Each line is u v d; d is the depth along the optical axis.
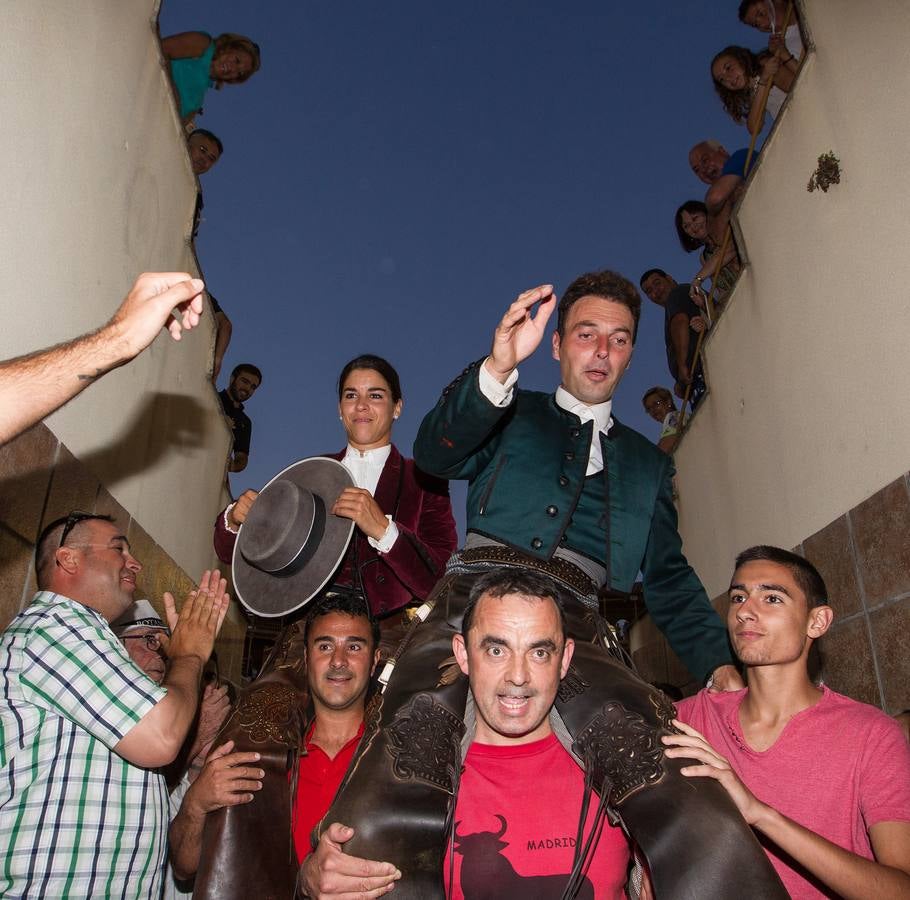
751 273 5.29
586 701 2.02
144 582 4.72
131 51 4.16
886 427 3.67
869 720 2.46
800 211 4.52
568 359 2.44
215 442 6.45
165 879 3.09
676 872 1.72
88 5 3.63
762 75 5.53
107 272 3.91
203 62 5.74
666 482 2.58
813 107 4.36
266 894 2.47
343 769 3.04
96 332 1.80
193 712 2.59
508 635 2.05
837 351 4.11
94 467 3.89
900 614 3.56
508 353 2.11
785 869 2.42
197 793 2.59
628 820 1.83
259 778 2.60
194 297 1.94
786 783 2.44
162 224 4.81
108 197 3.91
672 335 7.27
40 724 2.41
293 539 3.12
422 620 2.23
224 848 2.50
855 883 2.05
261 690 2.92
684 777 1.83
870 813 2.31
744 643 2.58
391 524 3.16
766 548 2.72
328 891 1.74
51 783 2.36
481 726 2.24
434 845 1.80
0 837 2.30
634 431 2.57
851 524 3.96
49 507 3.37
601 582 2.35
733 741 2.59
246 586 3.25
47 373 1.71
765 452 5.08
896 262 3.56
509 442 2.38
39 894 2.28
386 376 3.64
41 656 2.46
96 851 2.36
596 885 2.08
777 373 4.87
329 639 3.12
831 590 4.19
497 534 2.27
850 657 3.98
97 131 3.77
